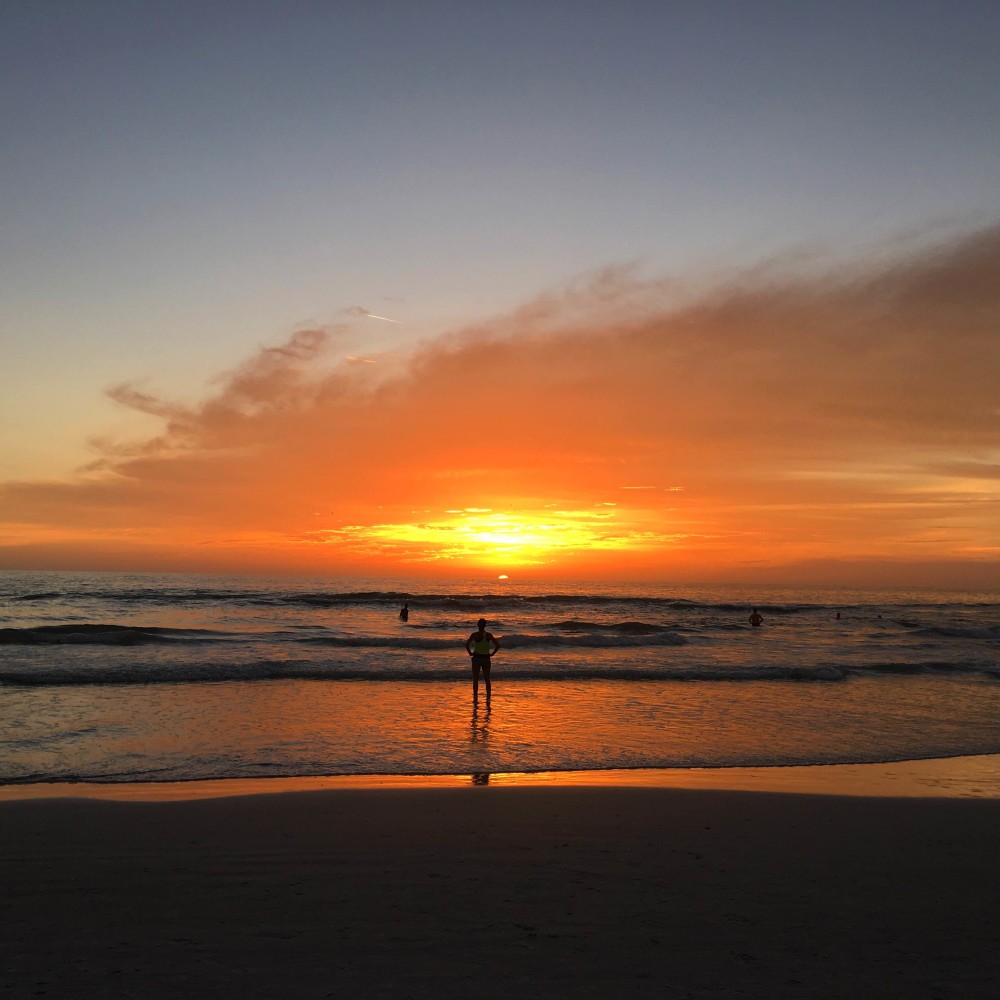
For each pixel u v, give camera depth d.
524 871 5.70
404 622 42.56
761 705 16.34
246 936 4.35
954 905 5.13
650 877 5.61
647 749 11.72
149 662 21.16
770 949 4.27
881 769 10.73
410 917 4.69
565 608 62.44
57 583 102.88
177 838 6.54
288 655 24.02
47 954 4.07
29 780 9.22
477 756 10.97
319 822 7.12
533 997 3.60
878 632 43.50
